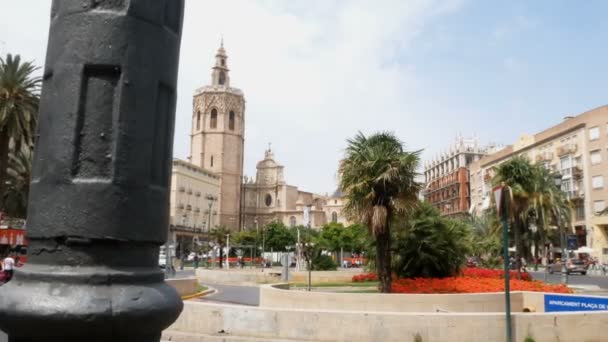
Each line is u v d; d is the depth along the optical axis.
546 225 33.94
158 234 2.35
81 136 2.22
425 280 14.66
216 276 30.55
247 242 76.94
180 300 2.41
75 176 2.19
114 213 2.17
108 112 2.25
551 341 8.84
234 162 106.12
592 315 9.05
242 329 9.57
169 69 2.47
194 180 89.56
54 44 2.34
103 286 2.10
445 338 8.76
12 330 2.10
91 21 2.27
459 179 97.38
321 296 12.39
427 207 16.98
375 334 8.88
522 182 26.45
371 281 20.36
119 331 2.07
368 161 13.18
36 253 2.23
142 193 2.27
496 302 12.51
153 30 2.38
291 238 76.44
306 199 121.19
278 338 9.32
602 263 52.94
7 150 23.53
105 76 2.27
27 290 2.07
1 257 27.75
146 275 2.25
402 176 13.20
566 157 60.19
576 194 58.00
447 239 16.66
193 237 86.62
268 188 115.12
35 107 23.58
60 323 1.98
